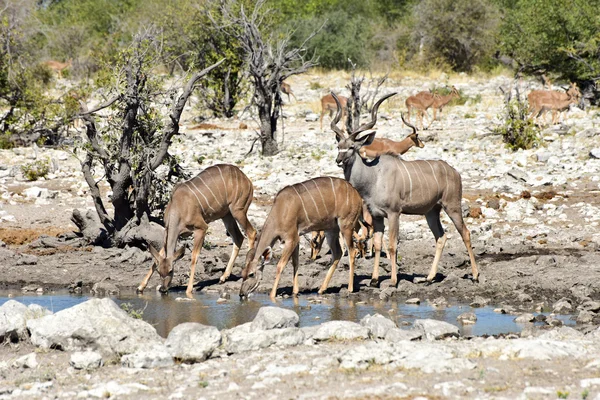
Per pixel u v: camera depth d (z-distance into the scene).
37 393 19.00
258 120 88.81
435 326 24.33
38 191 53.59
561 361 20.25
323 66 130.00
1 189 55.22
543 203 48.78
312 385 18.61
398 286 33.38
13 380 20.36
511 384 18.28
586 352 21.16
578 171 56.91
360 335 23.64
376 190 32.78
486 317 28.41
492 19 127.88
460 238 42.06
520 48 106.56
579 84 99.69
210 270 37.22
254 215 47.03
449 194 33.69
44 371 21.09
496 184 53.59
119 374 20.56
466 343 22.47
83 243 41.59
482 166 60.00
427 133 74.31
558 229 43.16
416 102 78.38
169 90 41.28
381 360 20.33
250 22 71.94
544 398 17.14
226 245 42.38
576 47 97.94
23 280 35.56
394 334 23.17
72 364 21.39
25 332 24.62
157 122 41.34
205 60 89.00
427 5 130.50
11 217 47.25
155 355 21.28
